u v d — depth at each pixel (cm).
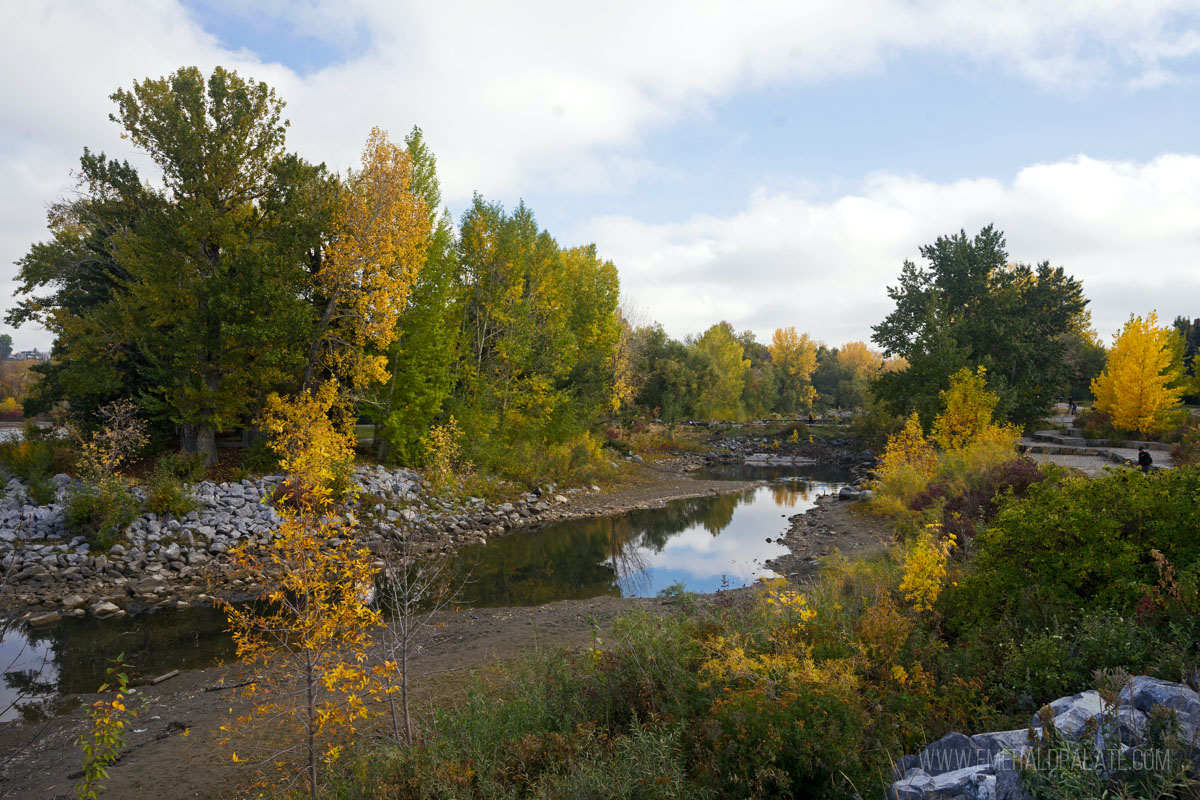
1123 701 426
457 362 2952
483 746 584
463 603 1459
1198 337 5709
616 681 653
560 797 468
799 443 5841
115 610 1362
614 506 2798
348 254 2250
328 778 632
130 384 2267
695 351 7281
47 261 2289
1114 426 3241
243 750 752
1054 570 710
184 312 2077
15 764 765
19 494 1830
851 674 549
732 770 459
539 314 3366
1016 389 3494
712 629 709
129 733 842
